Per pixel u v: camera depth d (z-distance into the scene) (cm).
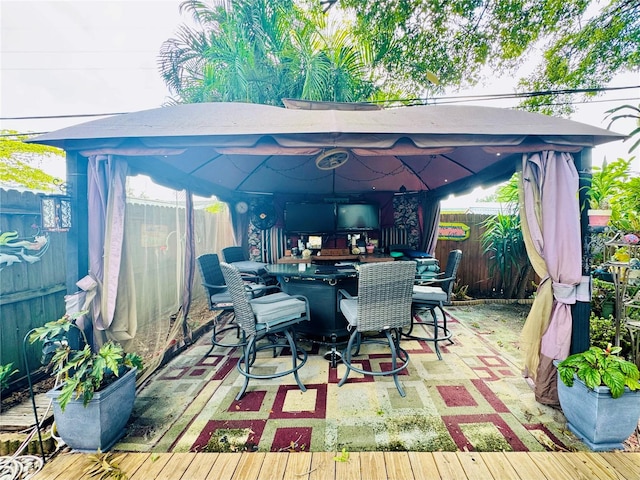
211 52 452
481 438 181
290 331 262
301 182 489
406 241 544
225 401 223
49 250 260
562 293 206
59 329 181
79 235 210
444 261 534
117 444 182
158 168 288
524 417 200
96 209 211
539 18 611
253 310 233
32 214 246
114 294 210
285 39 500
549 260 210
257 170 433
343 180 483
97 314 208
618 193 290
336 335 316
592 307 309
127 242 219
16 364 233
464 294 505
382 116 235
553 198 210
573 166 209
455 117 230
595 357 179
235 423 198
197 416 206
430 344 326
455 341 335
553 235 209
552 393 211
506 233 486
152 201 362
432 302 304
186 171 348
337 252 493
